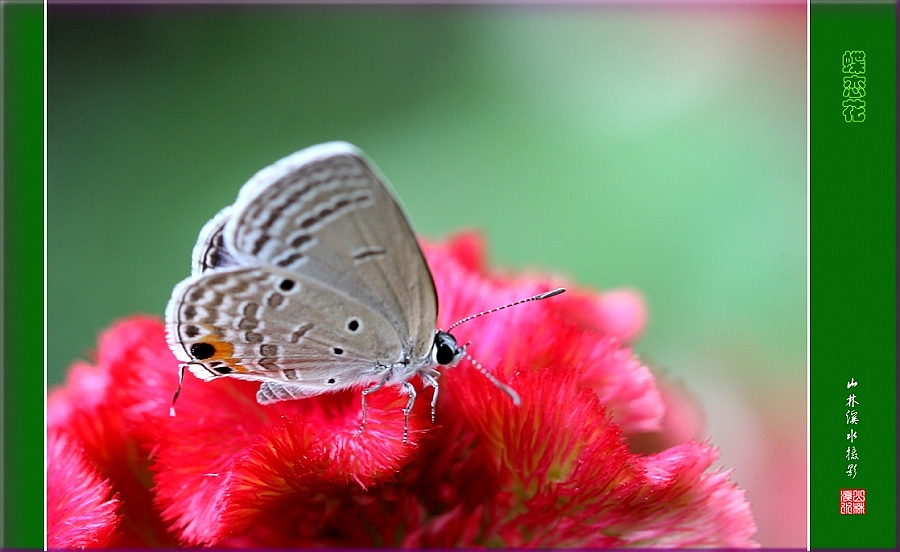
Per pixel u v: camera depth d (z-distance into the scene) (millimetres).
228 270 141
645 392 145
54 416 147
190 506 140
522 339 144
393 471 137
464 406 141
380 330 142
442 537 140
